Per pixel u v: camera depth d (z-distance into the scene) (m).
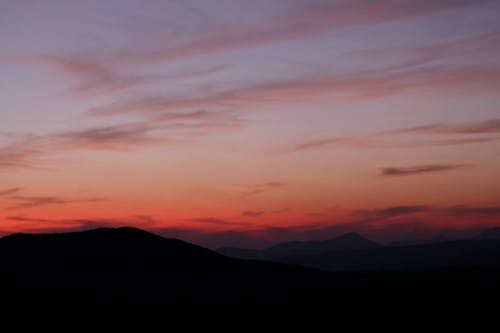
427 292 62.84
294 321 45.09
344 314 48.28
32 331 39.28
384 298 57.88
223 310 50.69
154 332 40.62
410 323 43.59
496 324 42.78
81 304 50.91
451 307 51.78
